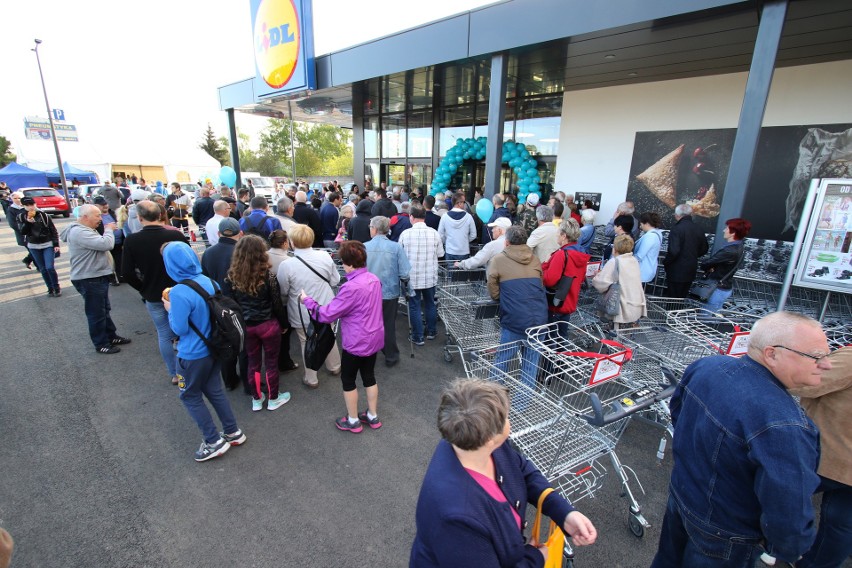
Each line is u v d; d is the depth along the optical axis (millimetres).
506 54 6957
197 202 8523
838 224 4094
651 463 3336
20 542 2541
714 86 8336
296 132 62719
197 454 3289
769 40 4648
